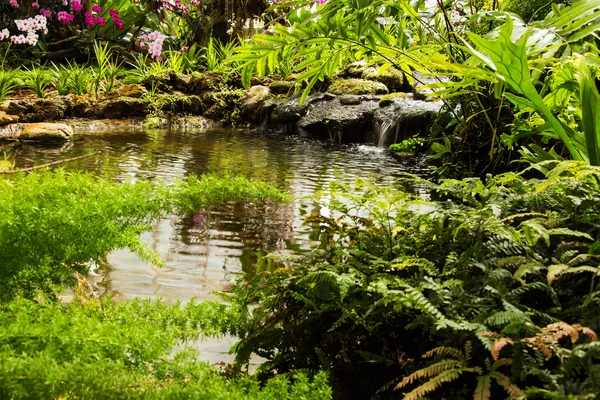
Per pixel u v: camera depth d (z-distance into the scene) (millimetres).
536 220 1251
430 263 1222
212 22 10797
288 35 3107
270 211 3252
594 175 1544
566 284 1151
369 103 7613
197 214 3117
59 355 795
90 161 5066
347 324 1250
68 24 10438
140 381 798
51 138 6391
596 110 2088
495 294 1079
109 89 8609
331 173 4887
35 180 1294
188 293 2020
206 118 8680
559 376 876
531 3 4246
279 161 5469
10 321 916
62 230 1108
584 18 2619
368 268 1293
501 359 943
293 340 1291
